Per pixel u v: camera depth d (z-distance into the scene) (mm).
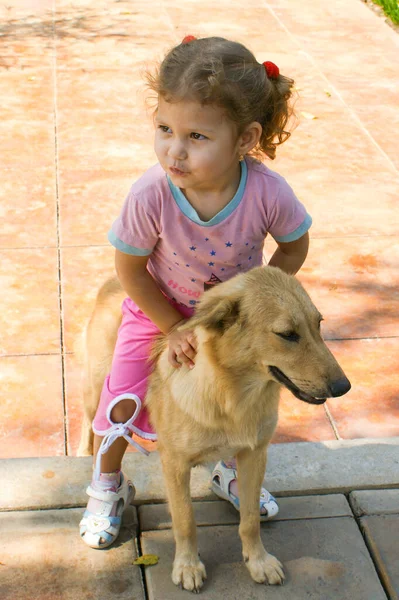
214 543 3270
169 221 2855
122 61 8938
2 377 4270
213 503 3467
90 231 5730
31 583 3029
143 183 2852
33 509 3346
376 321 4879
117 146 7023
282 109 2914
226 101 2600
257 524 3078
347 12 11086
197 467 3625
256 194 2857
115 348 3273
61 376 4312
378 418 4090
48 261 5344
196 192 2814
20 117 7477
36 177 6438
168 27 10109
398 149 7203
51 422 3984
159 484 3490
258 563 3096
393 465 3605
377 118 7789
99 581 3059
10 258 5352
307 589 3072
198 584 3037
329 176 6664
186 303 3152
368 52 9523
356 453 3668
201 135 2639
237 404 2834
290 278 2805
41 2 11008
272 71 2807
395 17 10555
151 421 3152
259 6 11211
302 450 3678
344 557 3211
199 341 2830
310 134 7391
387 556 3199
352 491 3492
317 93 8281
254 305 2695
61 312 4836
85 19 10328
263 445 3018
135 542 3244
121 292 3504
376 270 5402
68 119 7492
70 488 3428
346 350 4602
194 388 2850
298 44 9664
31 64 8781
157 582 3068
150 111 7695
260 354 2721
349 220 6012
